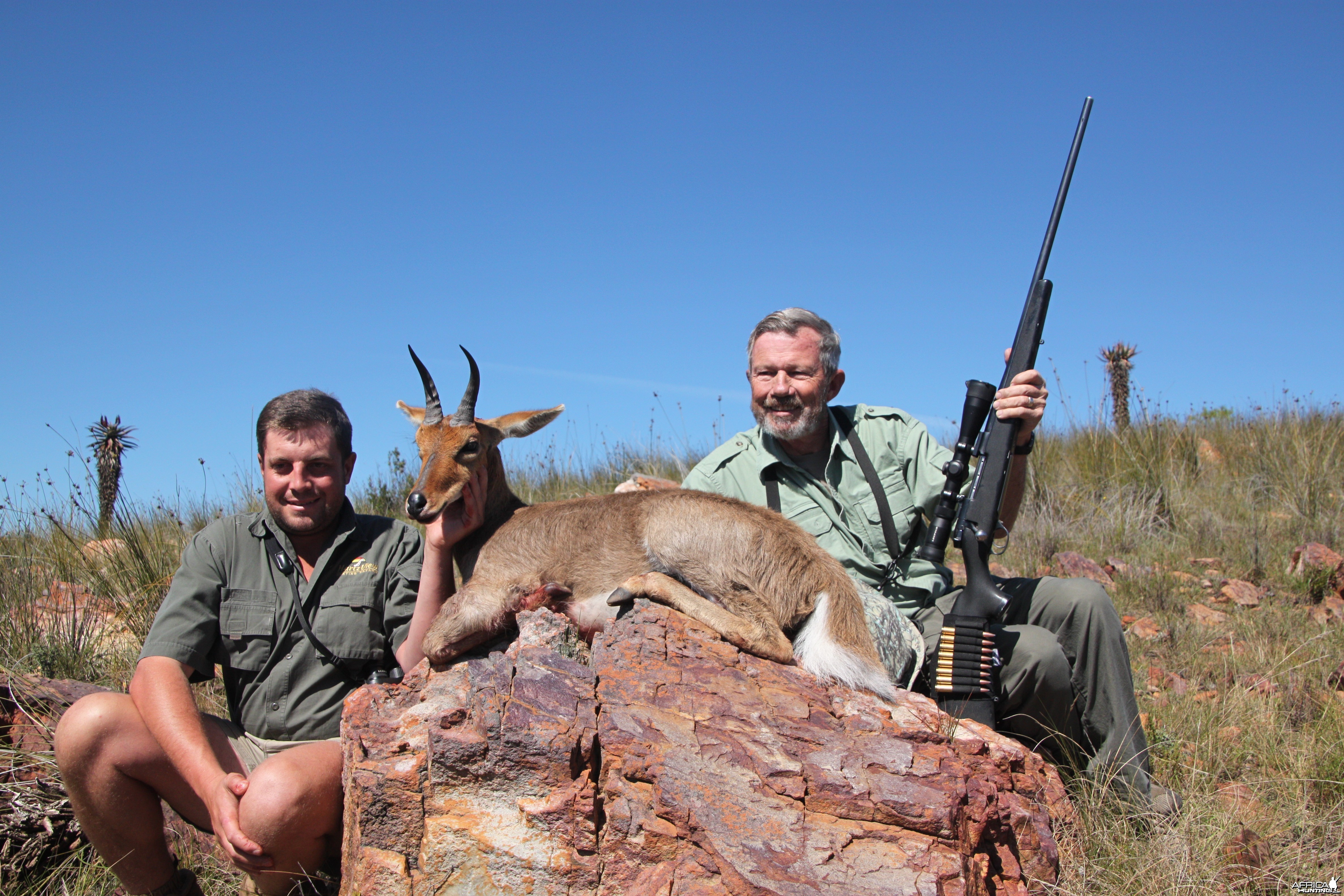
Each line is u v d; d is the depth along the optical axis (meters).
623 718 3.47
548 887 3.16
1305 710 5.46
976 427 4.64
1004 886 3.46
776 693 3.83
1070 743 4.71
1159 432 12.26
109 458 11.70
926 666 4.80
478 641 4.38
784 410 5.13
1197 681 6.16
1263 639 6.74
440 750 3.28
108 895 3.98
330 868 3.85
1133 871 3.85
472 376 5.02
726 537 4.51
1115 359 14.52
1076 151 5.01
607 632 4.07
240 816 3.54
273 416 4.24
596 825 3.22
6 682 5.08
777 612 4.36
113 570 7.65
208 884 4.11
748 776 3.35
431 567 4.54
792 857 3.11
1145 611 7.66
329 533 4.47
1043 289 4.86
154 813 3.87
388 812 3.31
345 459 4.46
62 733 3.67
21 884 4.07
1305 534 9.39
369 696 3.81
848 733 3.68
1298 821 4.21
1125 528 9.73
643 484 7.46
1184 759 4.92
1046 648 4.49
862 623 4.32
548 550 4.83
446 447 4.78
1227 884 3.83
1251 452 12.03
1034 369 4.79
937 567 5.11
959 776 3.46
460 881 3.21
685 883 3.08
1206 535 9.65
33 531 8.41
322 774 3.64
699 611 4.35
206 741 3.77
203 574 4.17
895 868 3.11
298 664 4.20
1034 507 10.48
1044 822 3.75
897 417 5.31
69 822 4.26
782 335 5.11
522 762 3.29
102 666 6.03
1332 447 11.25
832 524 5.12
